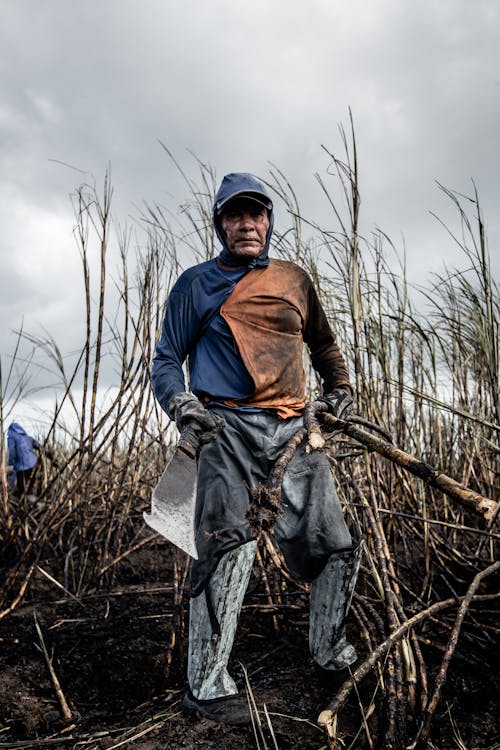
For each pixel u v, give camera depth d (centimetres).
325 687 191
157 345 196
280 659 220
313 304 207
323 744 162
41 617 263
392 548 284
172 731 172
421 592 249
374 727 169
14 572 268
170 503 147
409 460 144
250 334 187
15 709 198
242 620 249
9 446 503
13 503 375
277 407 185
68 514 304
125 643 234
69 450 415
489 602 238
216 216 195
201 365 191
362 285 283
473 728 165
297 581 254
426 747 151
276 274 196
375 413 252
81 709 202
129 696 210
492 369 253
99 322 287
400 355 288
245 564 178
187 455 159
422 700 163
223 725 172
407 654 169
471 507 128
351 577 186
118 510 355
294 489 187
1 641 240
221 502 179
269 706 180
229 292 190
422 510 254
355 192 240
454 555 257
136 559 332
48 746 177
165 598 277
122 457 364
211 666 178
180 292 194
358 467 267
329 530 185
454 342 318
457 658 200
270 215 198
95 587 298
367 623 196
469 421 292
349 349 272
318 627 189
